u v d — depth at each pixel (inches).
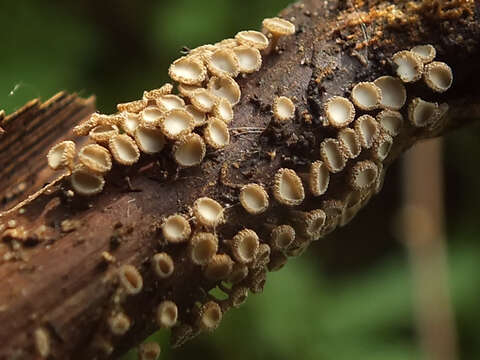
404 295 8.6
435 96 4.5
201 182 4.1
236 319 8.2
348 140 4.3
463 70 4.5
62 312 3.8
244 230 4.1
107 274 3.9
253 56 4.4
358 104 4.3
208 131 4.1
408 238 8.7
